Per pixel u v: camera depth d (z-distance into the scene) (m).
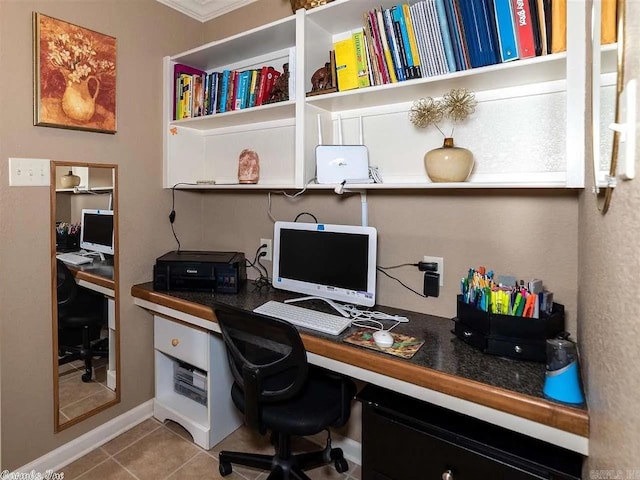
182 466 1.79
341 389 1.43
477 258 1.50
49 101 1.67
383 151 1.71
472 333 1.27
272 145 2.10
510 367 1.14
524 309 1.18
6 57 1.55
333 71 1.62
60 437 1.79
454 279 1.56
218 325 1.63
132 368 2.09
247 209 2.23
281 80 1.80
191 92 2.12
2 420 1.60
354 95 1.55
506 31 1.21
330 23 1.68
